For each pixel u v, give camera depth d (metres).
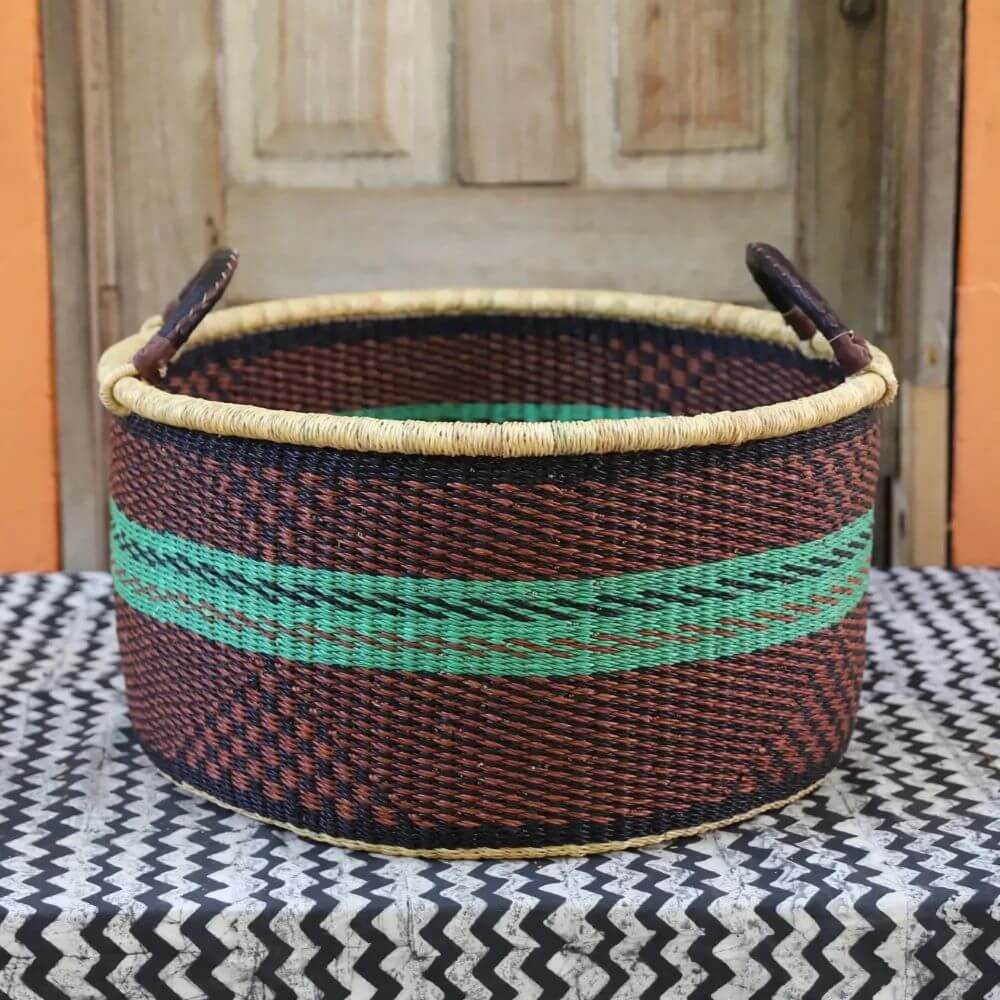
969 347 1.71
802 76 1.70
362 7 1.68
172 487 1.14
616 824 1.12
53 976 1.05
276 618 1.10
